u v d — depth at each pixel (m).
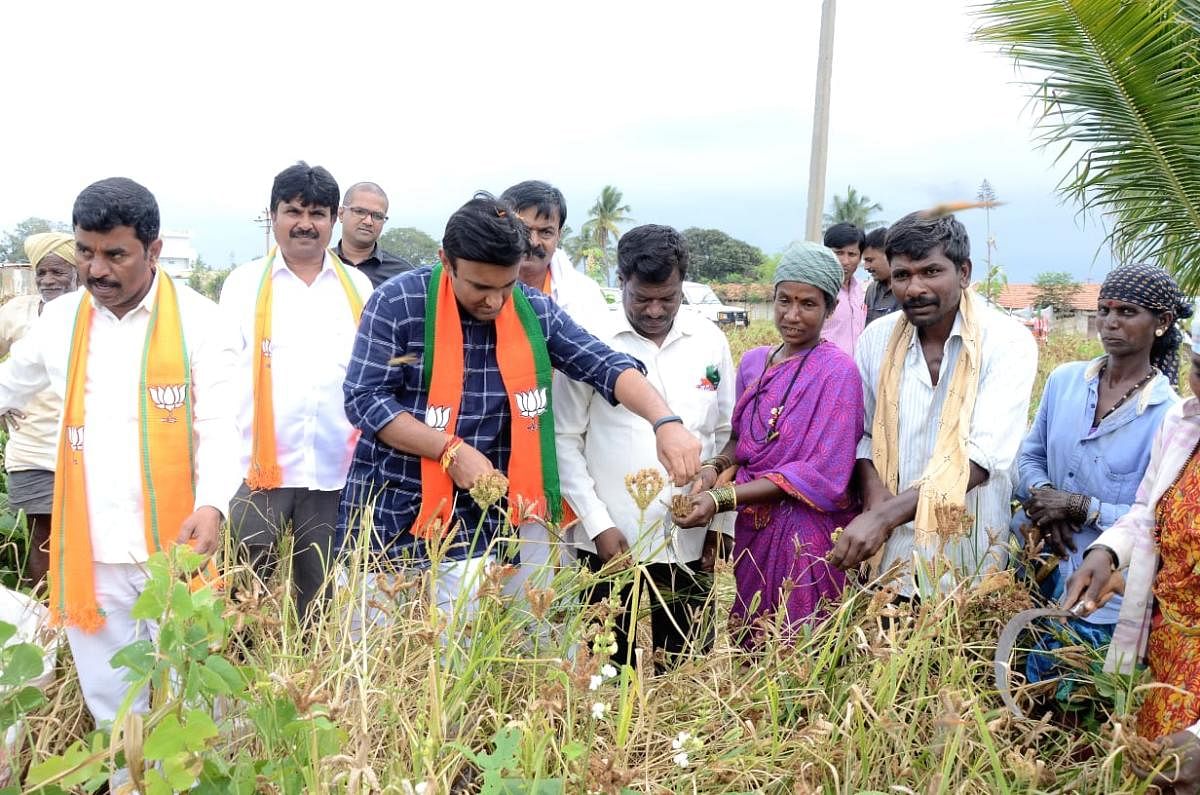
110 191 2.89
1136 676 2.58
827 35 9.94
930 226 3.13
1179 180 4.48
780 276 3.43
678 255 3.38
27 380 3.24
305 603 4.13
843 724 2.28
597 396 3.46
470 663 2.37
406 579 2.79
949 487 3.05
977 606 2.92
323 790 1.98
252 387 4.11
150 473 3.01
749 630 3.28
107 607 3.05
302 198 4.13
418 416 3.04
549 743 2.20
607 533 3.34
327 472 4.16
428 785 1.87
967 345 3.18
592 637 2.53
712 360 3.64
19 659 2.25
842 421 3.32
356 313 4.27
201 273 22.56
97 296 2.99
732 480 3.65
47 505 4.24
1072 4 4.18
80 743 2.19
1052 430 3.40
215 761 2.05
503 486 2.54
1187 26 4.23
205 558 2.45
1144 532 2.60
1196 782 2.16
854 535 3.03
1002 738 2.52
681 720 2.62
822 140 10.05
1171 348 3.35
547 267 4.22
